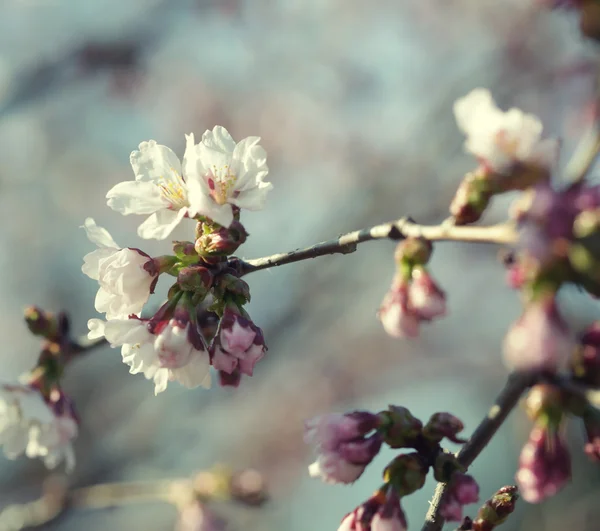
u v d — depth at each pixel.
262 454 1.59
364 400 1.69
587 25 0.57
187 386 0.60
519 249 0.55
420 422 0.59
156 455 1.40
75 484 1.32
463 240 0.58
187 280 0.60
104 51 1.69
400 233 0.60
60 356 0.70
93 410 1.38
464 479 0.58
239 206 0.61
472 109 0.59
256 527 1.53
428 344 1.75
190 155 0.60
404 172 1.53
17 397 0.69
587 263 0.54
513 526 1.40
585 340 0.58
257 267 0.62
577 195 0.55
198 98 1.79
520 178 0.58
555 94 1.52
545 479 0.58
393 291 0.60
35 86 1.66
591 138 0.56
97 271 0.62
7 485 1.36
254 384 1.47
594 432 0.58
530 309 0.55
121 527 1.53
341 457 0.59
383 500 0.59
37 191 1.83
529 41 1.57
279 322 1.48
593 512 1.26
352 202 1.51
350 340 1.69
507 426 1.56
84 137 1.79
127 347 0.61
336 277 1.47
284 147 1.81
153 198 0.62
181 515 0.86
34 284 1.82
